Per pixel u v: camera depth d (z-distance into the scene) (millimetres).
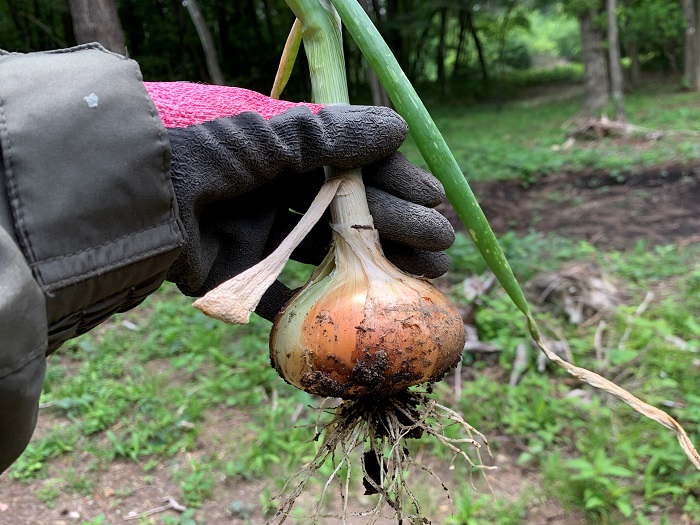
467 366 3480
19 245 759
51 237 772
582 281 4078
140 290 950
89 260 808
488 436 2918
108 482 2828
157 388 3504
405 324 1022
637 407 1181
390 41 16969
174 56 14453
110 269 829
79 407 3355
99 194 804
